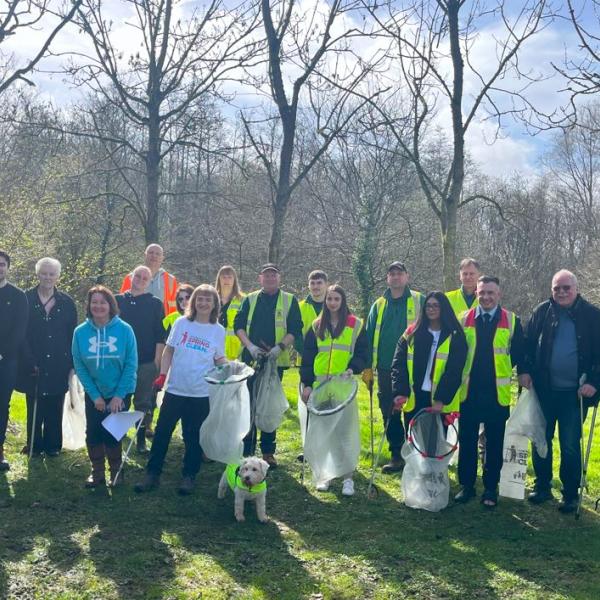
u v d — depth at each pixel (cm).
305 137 2362
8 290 633
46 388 675
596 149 3312
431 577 471
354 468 624
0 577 445
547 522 573
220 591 443
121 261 2359
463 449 612
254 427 680
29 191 1916
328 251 2638
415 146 1361
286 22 1293
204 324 623
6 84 920
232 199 1736
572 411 586
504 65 1127
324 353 646
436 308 606
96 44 1455
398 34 1287
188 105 1551
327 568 481
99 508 570
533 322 606
